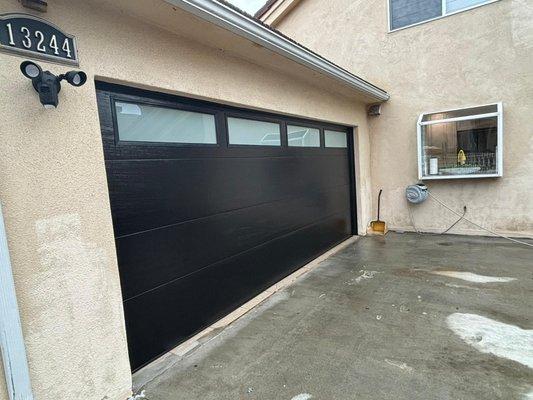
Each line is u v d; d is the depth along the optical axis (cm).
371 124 609
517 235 492
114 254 197
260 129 355
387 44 570
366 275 386
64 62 175
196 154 273
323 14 643
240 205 323
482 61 490
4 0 154
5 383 148
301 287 362
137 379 216
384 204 613
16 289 153
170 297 251
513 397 177
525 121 468
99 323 188
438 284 342
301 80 403
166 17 216
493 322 258
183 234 262
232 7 231
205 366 227
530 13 450
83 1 185
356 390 193
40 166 163
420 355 222
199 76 263
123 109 220
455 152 530
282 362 226
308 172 449
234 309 316
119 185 214
